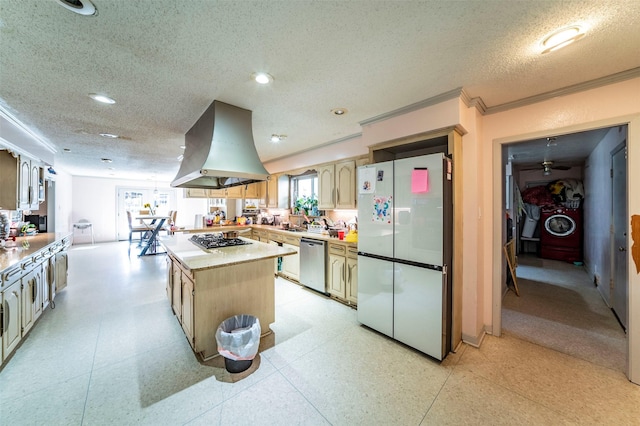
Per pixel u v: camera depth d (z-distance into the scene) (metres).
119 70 1.80
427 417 1.56
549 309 3.18
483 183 2.55
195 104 2.38
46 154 3.76
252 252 2.55
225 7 1.24
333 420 1.54
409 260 2.28
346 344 2.38
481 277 2.50
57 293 3.68
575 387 1.81
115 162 5.35
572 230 5.59
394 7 1.24
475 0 1.20
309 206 4.66
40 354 2.20
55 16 1.28
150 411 1.60
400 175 2.34
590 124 2.01
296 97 2.24
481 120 2.52
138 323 2.77
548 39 1.48
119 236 8.59
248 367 2.01
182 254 2.47
